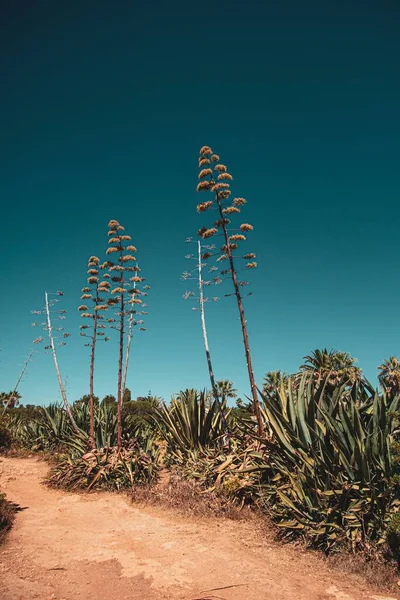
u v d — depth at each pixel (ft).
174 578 19.77
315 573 20.25
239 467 36.09
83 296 55.06
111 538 26.58
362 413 29.71
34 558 22.47
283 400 32.60
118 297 48.42
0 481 45.78
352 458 23.72
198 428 48.11
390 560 20.52
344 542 22.63
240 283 40.40
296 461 28.30
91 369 52.85
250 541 25.38
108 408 61.31
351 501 23.39
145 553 23.45
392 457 23.67
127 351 61.11
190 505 33.50
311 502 24.95
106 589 18.62
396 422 26.23
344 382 30.91
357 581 19.22
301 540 24.27
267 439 33.45
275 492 28.94
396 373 99.25
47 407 76.07
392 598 17.52
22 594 17.78
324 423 27.96
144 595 17.93
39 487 43.86
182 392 52.95
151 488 40.50
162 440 55.93
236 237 40.86
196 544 24.93
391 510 22.20
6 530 27.30
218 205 42.98
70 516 32.37
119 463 43.65
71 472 43.91
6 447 70.90
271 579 19.51
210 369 51.06
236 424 47.24
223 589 18.43
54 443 69.31
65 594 18.03
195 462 42.19
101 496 39.70
